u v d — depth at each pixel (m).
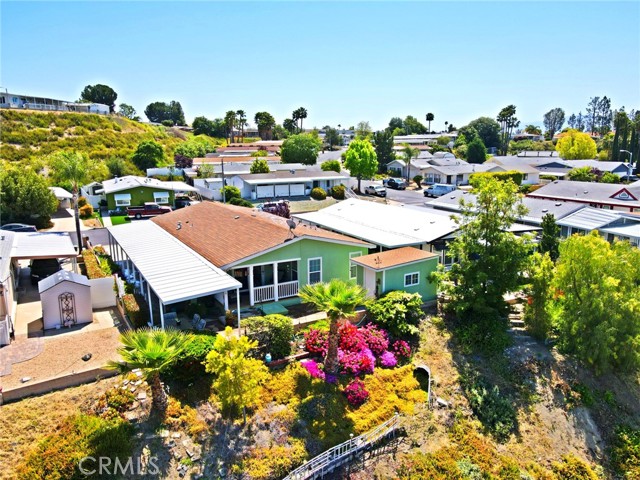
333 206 41.50
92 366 16.27
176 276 19.97
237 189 55.19
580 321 21.77
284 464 14.41
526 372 21.11
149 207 46.88
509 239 23.00
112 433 13.50
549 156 97.81
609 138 114.88
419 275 24.83
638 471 18.16
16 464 12.52
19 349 17.62
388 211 36.47
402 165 84.19
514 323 24.56
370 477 15.37
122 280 25.78
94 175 61.16
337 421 16.36
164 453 13.84
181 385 16.03
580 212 36.97
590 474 17.50
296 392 17.03
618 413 20.52
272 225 25.23
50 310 19.72
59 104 104.50
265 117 135.88
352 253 25.44
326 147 129.50
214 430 14.87
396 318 21.59
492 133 138.00
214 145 117.31
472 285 22.86
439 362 20.94
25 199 39.44
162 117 173.50
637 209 41.84
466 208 24.25
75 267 27.47
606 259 22.25
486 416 18.81
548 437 18.73
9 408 14.23
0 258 21.11
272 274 23.38
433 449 16.92
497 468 16.81
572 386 20.89
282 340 18.53
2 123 74.88
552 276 22.89
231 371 14.41
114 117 100.06
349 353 19.38
